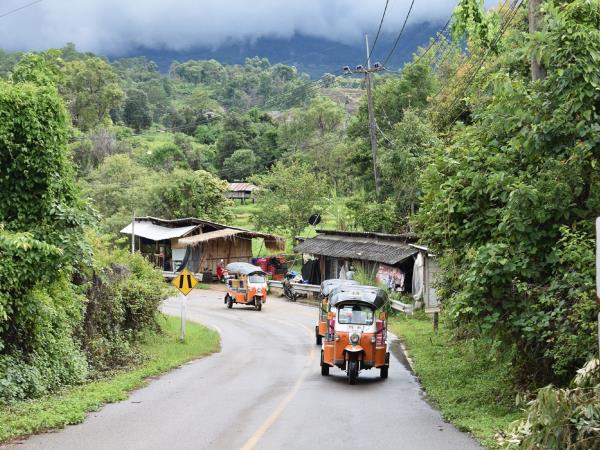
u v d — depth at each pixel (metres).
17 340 15.72
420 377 19.30
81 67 128.75
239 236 58.00
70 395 15.23
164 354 23.55
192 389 16.92
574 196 12.90
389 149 52.38
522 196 12.70
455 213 15.12
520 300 13.40
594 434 7.48
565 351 11.67
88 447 10.47
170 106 183.88
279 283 51.53
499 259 12.99
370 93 45.16
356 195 52.91
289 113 150.88
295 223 63.56
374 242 43.69
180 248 59.91
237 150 109.31
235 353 25.22
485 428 11.85
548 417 7.43
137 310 25.12
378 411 14.22
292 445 10.77
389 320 36.00
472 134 15.71
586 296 11.30
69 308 18.41
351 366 18.31
